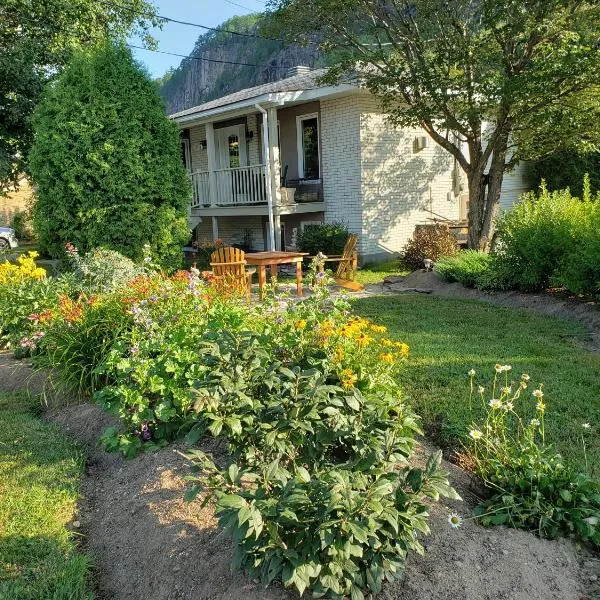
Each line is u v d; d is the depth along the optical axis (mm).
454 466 3891
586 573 2902
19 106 14930
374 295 10859
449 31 11844
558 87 11156
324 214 16281
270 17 13469
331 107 15516
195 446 4078
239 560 2480
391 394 4293
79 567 3000
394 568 2551
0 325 7309
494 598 2678
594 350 6617
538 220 9633
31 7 15695
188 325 4938
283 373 3109
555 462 3477
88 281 7898
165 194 10000
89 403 5293
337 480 2396
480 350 6535
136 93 9852
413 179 16141
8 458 4285
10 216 30953
